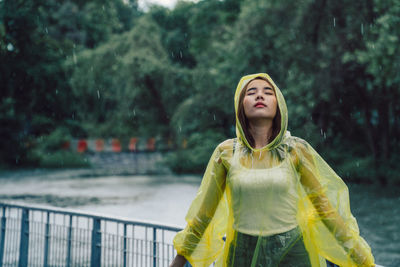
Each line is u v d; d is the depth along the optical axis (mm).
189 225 1655
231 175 1565
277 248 1450
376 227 9016
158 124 30469
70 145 35969
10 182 20562
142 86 28703
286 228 1467
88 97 31594
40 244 3736
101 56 28484
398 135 22141
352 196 14016
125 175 24469
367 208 11531
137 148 38750
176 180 21000
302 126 18469
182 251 1635
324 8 16875
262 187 1489
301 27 17484
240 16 19578
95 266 3203
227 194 1619
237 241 1503
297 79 17516
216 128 26859
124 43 28906
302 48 17266
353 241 1482
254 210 1490
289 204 1488
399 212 10742
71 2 38188
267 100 1574
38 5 27750
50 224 3678
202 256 1636
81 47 36562
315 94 17141
